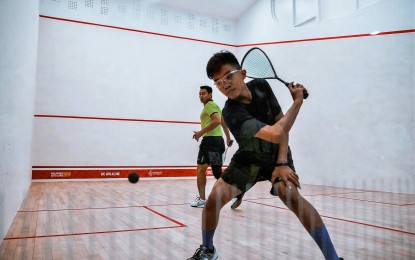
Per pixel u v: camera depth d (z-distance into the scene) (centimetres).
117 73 578
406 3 423
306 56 544
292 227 204
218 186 117
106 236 178
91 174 550
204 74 660
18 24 205
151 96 605
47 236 177
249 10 672
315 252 151
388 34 439
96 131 557
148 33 608
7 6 153
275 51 600
